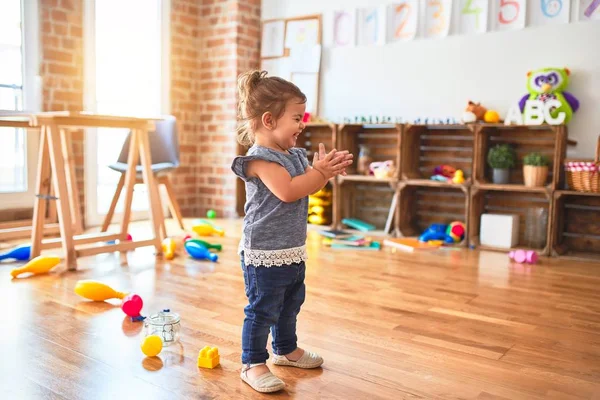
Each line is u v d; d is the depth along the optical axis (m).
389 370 1.59
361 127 4.20
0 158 3.70
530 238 3.47
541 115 3.36
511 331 1.95
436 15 3.90
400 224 3.85
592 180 3.13
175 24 4.60
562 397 1.44
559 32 3.48
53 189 3.76
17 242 3.45
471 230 3.55
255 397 1.41
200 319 2.01
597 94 3.39
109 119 2.86
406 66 4.05
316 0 4.44
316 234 3.93
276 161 1.43
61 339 1.78
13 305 2.12
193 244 3.03
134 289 2.39
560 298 2.37
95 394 1.40
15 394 1.39
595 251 3.44
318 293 2.39
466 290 2.48
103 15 4.13
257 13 4.74
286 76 4.60
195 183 4.87
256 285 1.47
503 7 3.65
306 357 1.61
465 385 1.50
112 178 4.33
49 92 3.81
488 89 3.74
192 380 1.50
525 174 3.39
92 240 2.94
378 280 2.63
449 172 3.77
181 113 4.70
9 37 3.65
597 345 1.82
